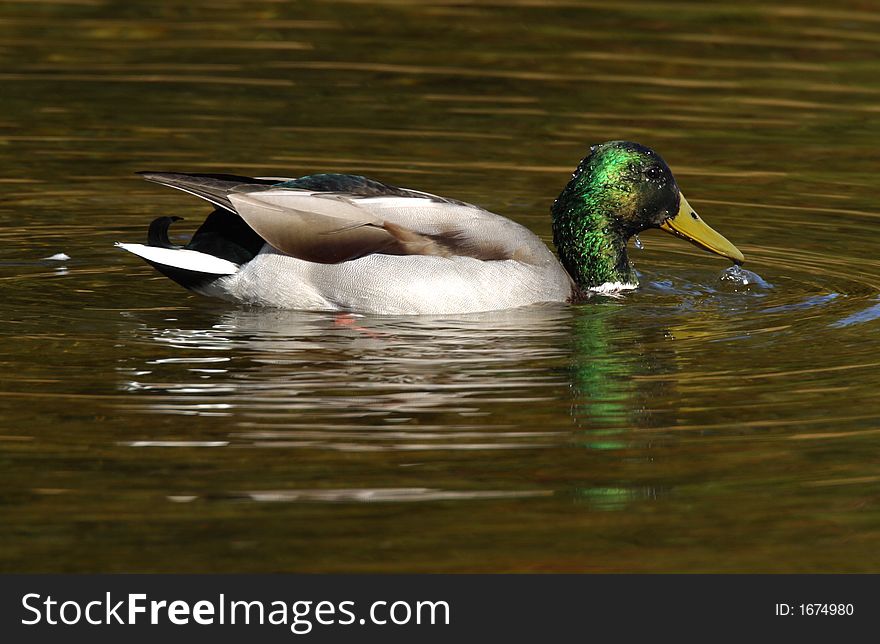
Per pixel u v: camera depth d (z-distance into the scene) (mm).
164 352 11938
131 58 21828
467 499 9273
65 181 17344
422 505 9180
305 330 12672
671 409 10891
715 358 12180
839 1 24969
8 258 14773
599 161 14484
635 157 14461
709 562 8633
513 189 17312
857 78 21422
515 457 9914
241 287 13344
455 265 13258
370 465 9703
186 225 16297
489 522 9000
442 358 11969
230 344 12211
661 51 22562
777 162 18547
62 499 9094
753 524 9086
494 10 24562
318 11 24453
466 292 13258
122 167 17859
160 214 16625
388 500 9227
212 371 11469
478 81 21234
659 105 20375
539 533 8883
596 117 19859
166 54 22047
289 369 11562
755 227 16391
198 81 21016
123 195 17062
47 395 10812
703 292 14391
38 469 9484
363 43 22828
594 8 24641
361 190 13586
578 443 10180
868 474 9750
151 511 8977
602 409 10828
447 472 9641
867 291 14297
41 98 20109
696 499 9375
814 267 15125
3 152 18156
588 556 8641
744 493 9469
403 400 10898
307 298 13250
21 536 8633
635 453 10047
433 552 8625
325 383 11258
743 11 24516
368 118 19688
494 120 19703
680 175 17984
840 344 12578
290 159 18062
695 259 15695
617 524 9023
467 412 10703
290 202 13227
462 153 18500
